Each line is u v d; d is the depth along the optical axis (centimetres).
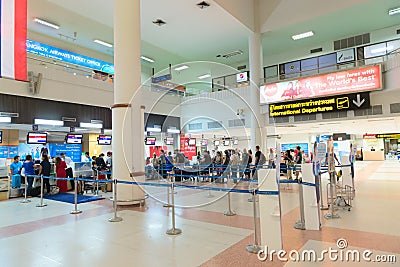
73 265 308
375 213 504
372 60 971
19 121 888
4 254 345
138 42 663
